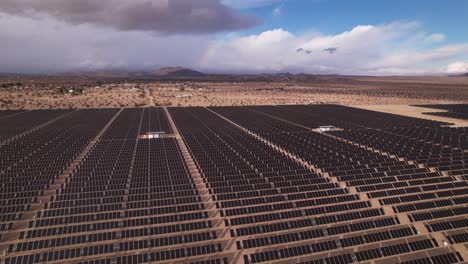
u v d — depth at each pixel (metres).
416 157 65.44
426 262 33.22
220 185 50.47
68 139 80.12
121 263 31.75
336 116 125.19
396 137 85.62
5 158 63.16
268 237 36.06
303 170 57.66
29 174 54.25
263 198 45.88
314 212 42.53
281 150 73.75
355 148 73.44
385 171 57.00
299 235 36.91
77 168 57.53
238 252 34.28
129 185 49.91
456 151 70.62
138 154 67.25
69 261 31.97
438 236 38.00
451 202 45.66
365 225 39.31
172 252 33.34
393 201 45.91
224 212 42.22
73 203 43.81
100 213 40.47
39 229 36.50
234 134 88.94
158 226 38.31
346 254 33.91
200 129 96.38
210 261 32.22
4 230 37.00
